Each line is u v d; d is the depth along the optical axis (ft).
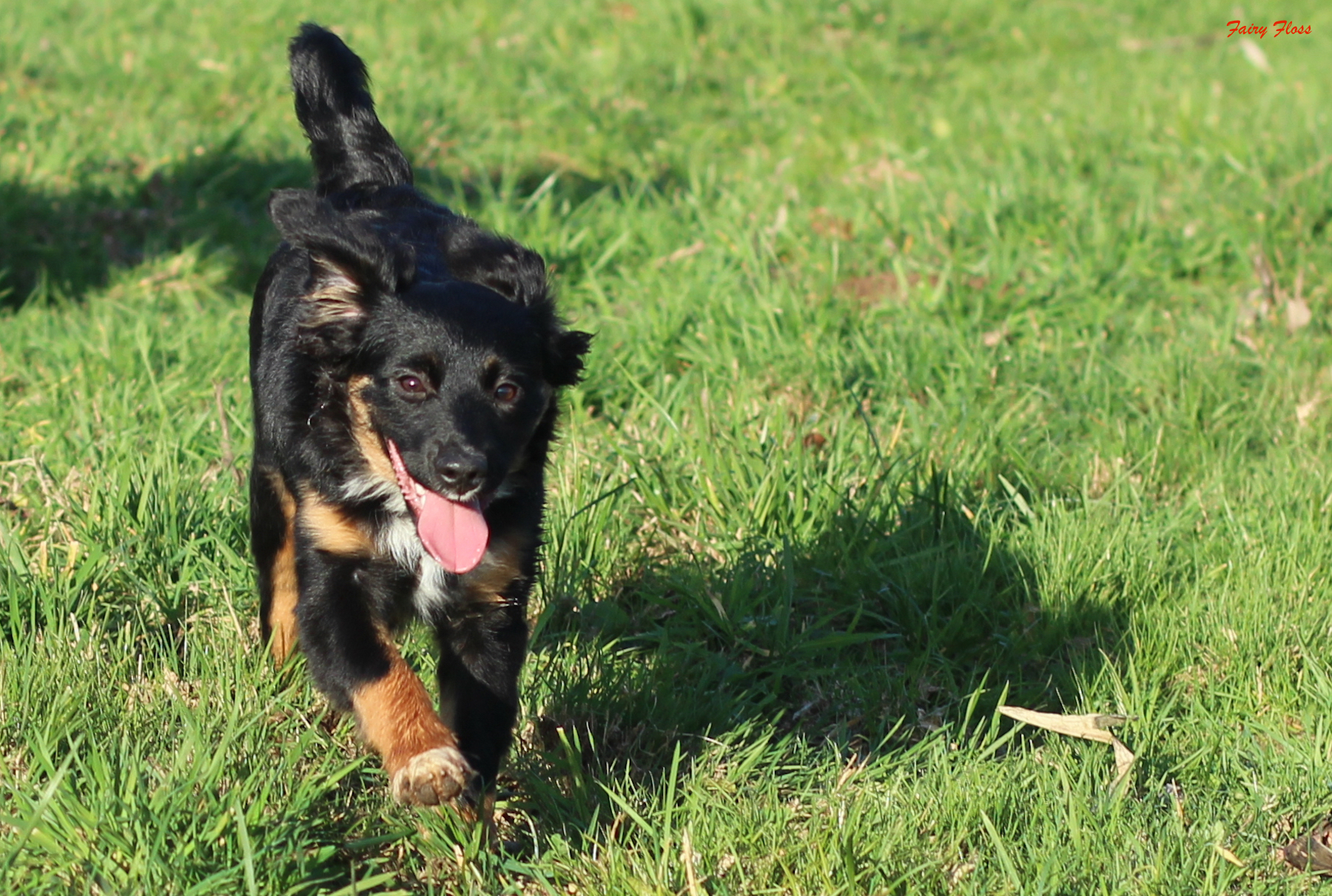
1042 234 30.60
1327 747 15.46
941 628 18.11
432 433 14.28
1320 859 13.88
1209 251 29.94
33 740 13.55
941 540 19.49
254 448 16.67
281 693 15.28
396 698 13.35
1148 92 43.39
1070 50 51.34
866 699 16.70
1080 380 24.85
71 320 25.79
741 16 50.11
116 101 37.65
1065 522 19.44
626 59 45.60
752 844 13.57
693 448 20.97
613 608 17.89
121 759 13.33
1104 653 17.04
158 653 16.15
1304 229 30.01
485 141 37.01
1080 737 15.67
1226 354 25.44
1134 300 28.53
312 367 15.17
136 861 11.99
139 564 17.49
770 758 15.48
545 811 14.42
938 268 29.17
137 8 46.47
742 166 37.09
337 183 19.31
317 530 14.61
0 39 41.09
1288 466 21.27
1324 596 18.21
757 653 17.61
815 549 19.10
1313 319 26.96
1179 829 13.99
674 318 25.80
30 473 19.76
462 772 12.60
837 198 33.81
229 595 17.04
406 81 39.99
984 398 23.85
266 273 17.70
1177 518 20.17
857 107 42.55
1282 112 39.29
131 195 31.65
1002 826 14.16
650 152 37.88
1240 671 16.81
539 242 29.58
